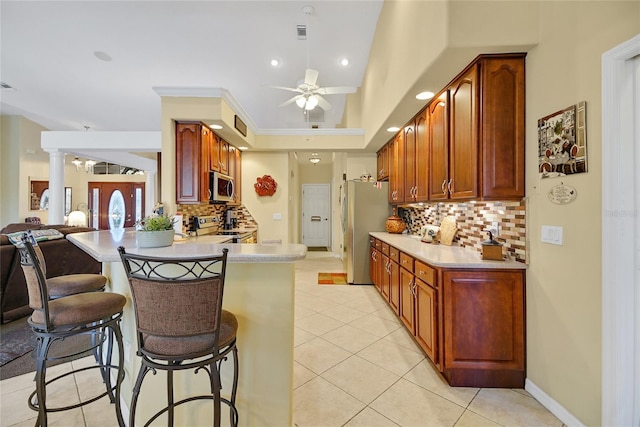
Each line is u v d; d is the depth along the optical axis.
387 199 4.66
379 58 3.60
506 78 2.01
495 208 2.35
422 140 3.01
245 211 5.39
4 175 6.38
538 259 1.91
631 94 1.42
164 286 1.20
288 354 1.60
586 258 1.58
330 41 3.96
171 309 1.22
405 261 2.83
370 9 3.41
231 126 3.68
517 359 2.03
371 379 2.13
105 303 1.59
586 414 1.58
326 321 3.21
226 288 1.60
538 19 1.85
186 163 3.40
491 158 2.02
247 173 5.40
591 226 1.55
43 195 6.95
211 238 3.62
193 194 3.40
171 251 1.66
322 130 5.06
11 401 1.89
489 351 2.04
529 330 1.99
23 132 6.48
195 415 1.61
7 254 3.07
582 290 1.60
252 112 6.29
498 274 2.04
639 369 1.42
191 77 4.74
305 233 9.45
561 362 1.73
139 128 7.34
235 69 4.55
